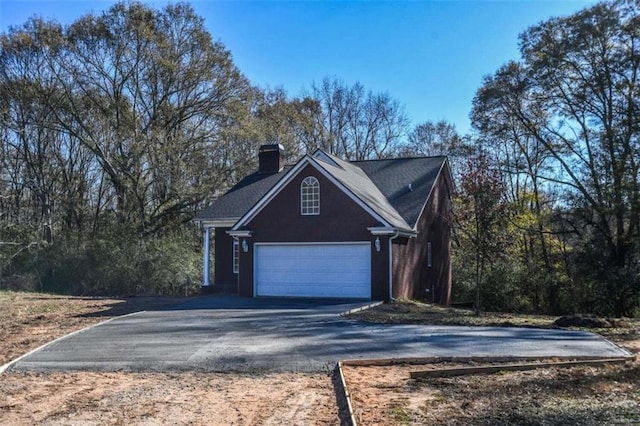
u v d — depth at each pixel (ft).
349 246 66.13
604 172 88.89
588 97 93.76
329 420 21.40
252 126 110.52
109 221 106.93
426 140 150.10
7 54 102.42
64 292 87.51
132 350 36.14
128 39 105.09
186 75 107.96
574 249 91.97
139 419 22.09
